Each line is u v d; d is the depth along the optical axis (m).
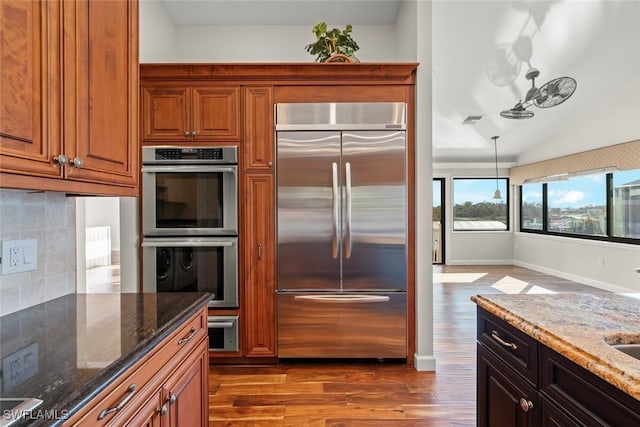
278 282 2.68
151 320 1.19
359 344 2.68
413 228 2.67
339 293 2.67
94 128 1.17
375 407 2.16
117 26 1.31
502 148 6.57
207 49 3.43
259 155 2.66
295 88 2.66
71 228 1.58
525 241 6.92
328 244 2.66
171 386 1.17
